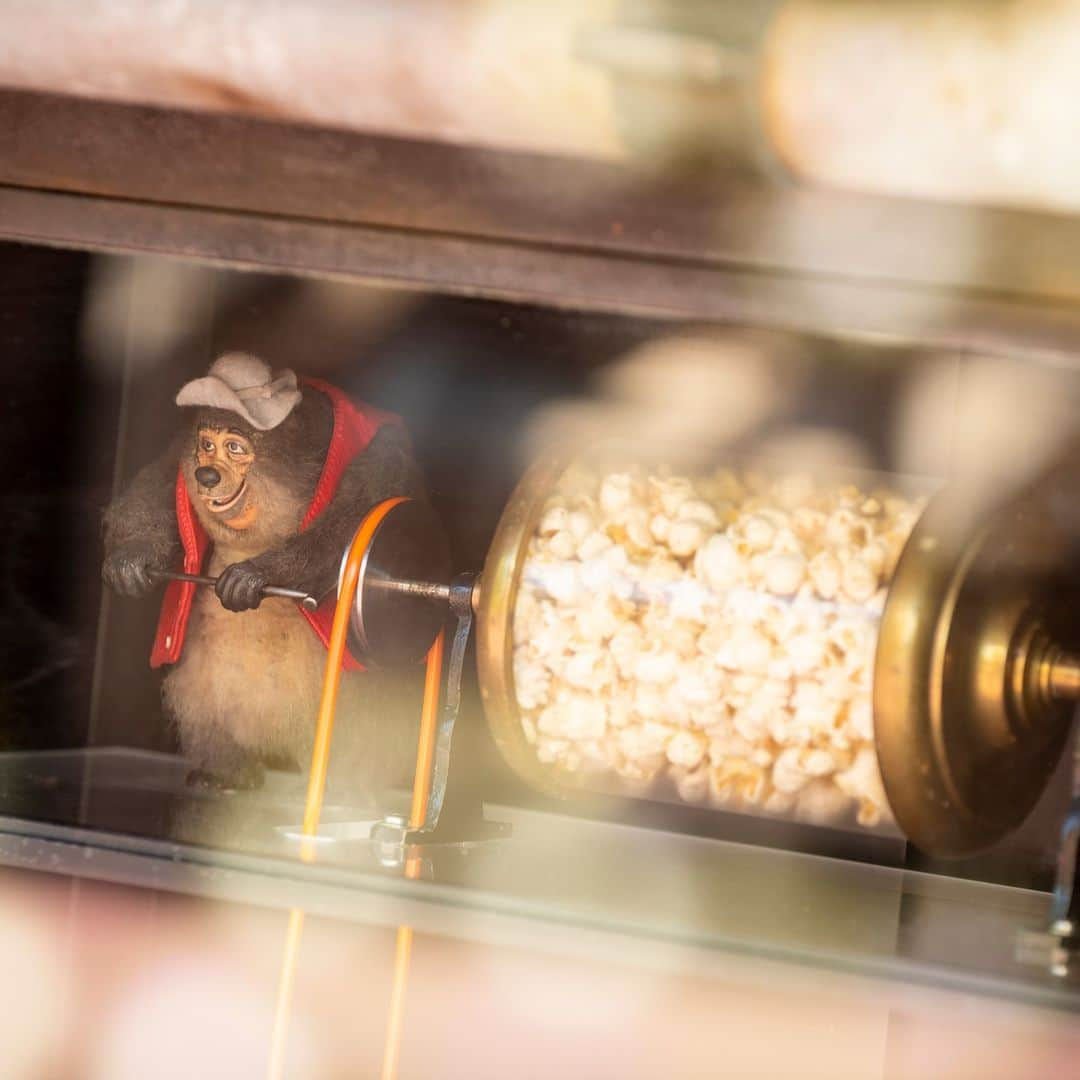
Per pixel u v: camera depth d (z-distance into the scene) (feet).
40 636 5.70
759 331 4.99
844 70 2.04
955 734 3.04
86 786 4.71
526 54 2.17
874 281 2.32
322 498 4.43
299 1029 2.23
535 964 2.76
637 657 3.42
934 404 4.56
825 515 3.38
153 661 4.74
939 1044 2.44
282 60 2.31
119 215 2.65
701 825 4.89
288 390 4.51
